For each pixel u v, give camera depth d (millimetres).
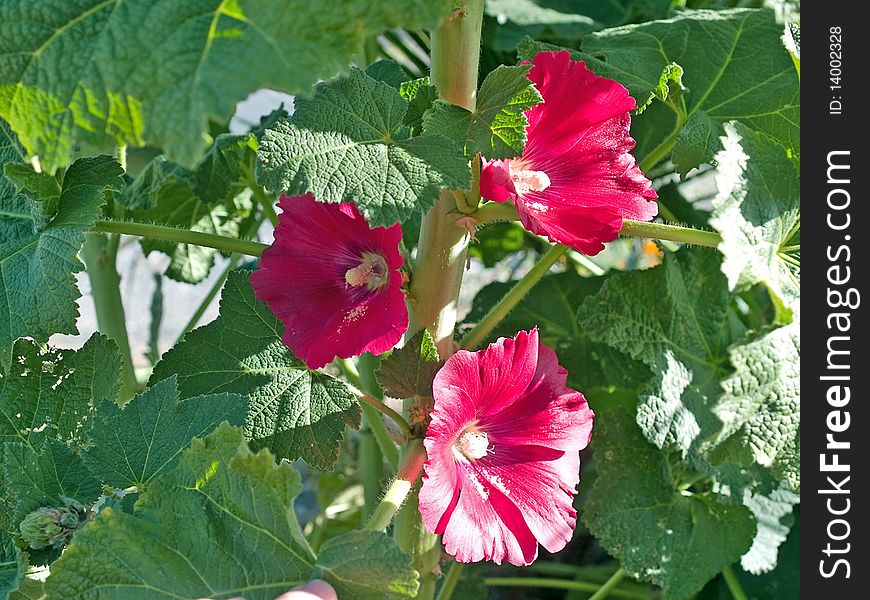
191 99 622
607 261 1515
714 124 894
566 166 790
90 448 764
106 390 830
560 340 1008
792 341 855
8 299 762
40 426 822
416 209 703
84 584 700
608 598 1158
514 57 1118
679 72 833
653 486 945
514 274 1457
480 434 774
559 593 1229
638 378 988
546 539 770
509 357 752
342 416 812
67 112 635
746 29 924
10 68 639
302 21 628
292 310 786
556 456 787
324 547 710
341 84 731
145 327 1551
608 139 787
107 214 1011
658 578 934
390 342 749
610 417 946
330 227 779
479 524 747
